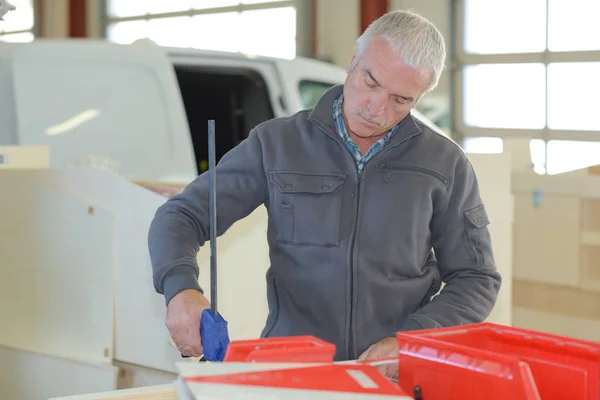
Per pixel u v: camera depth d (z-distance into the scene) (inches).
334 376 36.6
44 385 96.4
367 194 60.3
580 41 279.0
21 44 140.4
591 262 165.5
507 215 103.5
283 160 60.6
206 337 47.5
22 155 112.3
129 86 143.8
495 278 62.4
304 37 351.9
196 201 59.7
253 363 37.7
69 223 93.8
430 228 63.1
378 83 55.7
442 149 62.4
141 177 141.4
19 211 97.3
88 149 139.7
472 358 38.1
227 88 160.2
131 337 90.4
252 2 377.1
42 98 138.9
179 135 145.1
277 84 158.2
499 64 298.2
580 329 163.6
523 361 39.5
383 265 60.2
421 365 40.5
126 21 441.7
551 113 286.5
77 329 94.1
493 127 300.7
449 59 307.6
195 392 33.8
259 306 89.9
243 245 88.1
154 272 56.7
